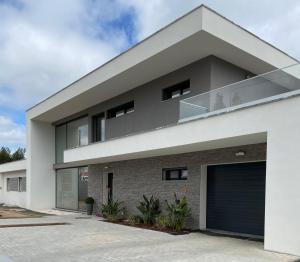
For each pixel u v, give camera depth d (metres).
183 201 12.35
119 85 15.80
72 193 22.48
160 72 14.16
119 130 17.20
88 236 10.65
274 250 8.16
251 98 9.16
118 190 17.31
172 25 11.80
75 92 17.64
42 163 24.33
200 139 10.39
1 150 51.12
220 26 11.41
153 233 11.42
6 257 7.51
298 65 8.20
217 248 8.76
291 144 8.03
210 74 12.52
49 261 7.16
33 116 23.42
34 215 18.52
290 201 7.93
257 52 12.87
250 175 11.36
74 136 22.52
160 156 14.62
